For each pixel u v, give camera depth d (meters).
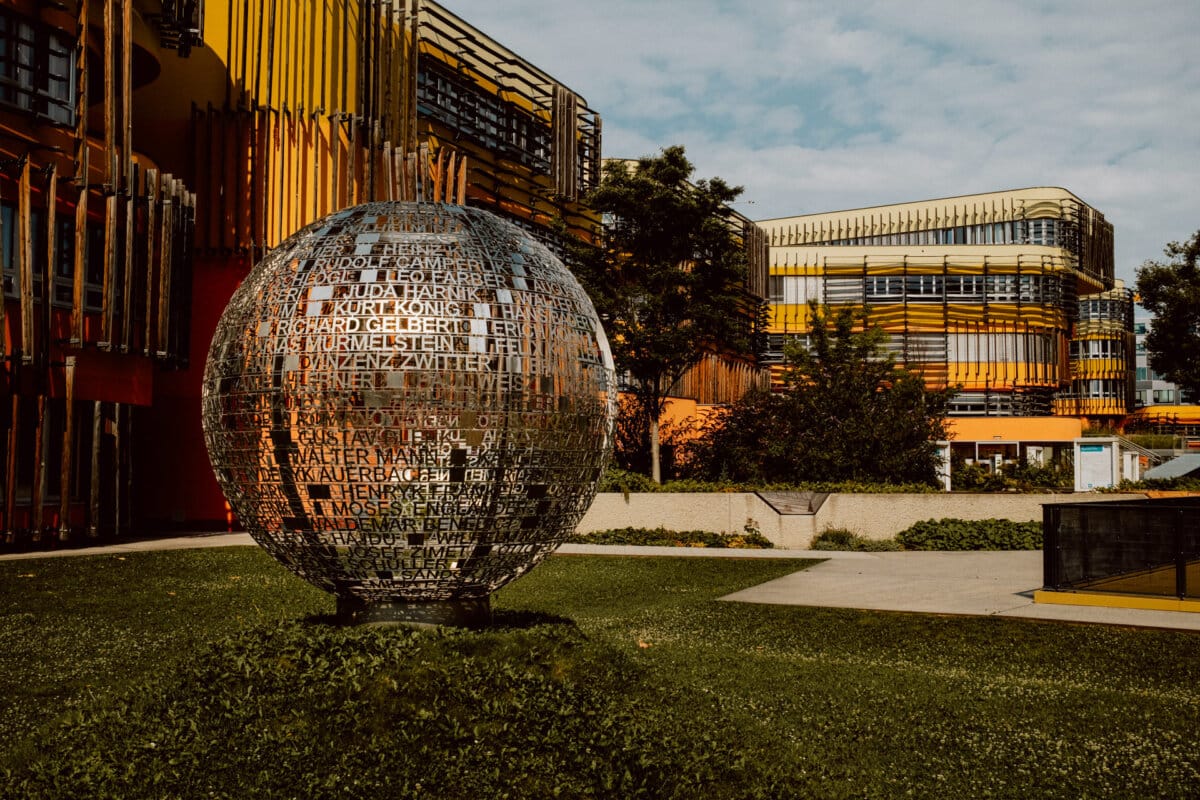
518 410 6.96
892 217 69.25
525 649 7.37
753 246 47.53
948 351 56.84
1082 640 11.90
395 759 6.09
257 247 25.02
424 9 30.48
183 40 23.12
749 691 9.06
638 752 6.35
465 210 7.60
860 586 16.70
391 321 6.79
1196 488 31.28
